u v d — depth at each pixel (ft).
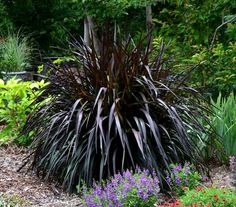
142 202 12.85
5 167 18.33
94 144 16.08
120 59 16.17
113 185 13.43
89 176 15.70
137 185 12.96
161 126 16.06
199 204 11.61
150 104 16.48
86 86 17.11
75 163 15.97
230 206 11.64
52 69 18.97
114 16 32.04
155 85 16.78
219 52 24.14
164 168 15.98
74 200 15.29
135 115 16.37
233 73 23.77
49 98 18.31
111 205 12.78
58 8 47.50
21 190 15.92
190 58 25.14
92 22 34.04
